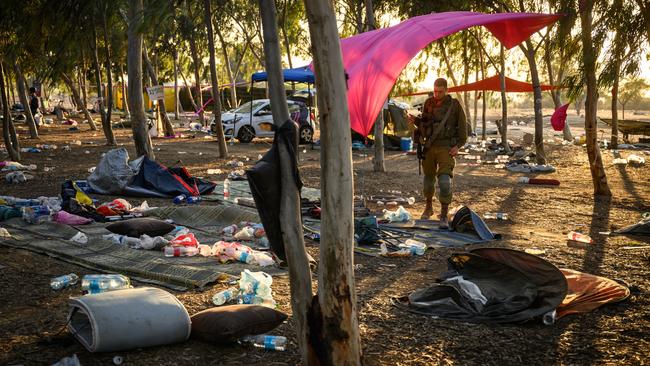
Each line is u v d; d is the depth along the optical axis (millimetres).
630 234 9008
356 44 8188
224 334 4465
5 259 6859
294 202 3891
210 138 28375
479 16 7660
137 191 11852
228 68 40562
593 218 10461
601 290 5840
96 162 17844
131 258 6945
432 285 5758
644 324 5172
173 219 9547
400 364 4340
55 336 4590
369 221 8141
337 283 3678
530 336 4910
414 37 7637
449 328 5070
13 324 4895
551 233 9133
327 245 3660
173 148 23156
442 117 9422
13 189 12516
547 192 13594
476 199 12500
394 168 18250
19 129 32062
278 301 5680
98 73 24141
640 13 11656
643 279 6531
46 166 16609
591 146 13062
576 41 12609
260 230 8297
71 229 8219
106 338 4227
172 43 36531
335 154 3570
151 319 4383
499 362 4422
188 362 4242
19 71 24547
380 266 7078
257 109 26312
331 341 3730
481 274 5910
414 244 7906
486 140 31000
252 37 37344
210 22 19203
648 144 27734
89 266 6695
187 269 6418
